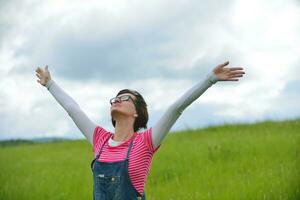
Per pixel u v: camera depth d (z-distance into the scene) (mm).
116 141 4980
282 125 20344
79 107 5414
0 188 12055
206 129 22766
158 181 12656
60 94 5496
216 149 14305
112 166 4750
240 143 15078
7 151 21938
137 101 5086
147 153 4770
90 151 21281
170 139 20656
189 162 13836
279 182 9852
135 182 4711
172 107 4688
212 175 11797
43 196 11656
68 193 11781
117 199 4695
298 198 9398
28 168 15859
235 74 4582
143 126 5180
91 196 11508
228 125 22500
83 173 14266
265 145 14117
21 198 11617
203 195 10086
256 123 22000
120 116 5000
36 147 24891
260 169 11648
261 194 9516
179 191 10883
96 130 5180
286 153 12820
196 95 4652
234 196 9727
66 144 25578
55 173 14430
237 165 12516
